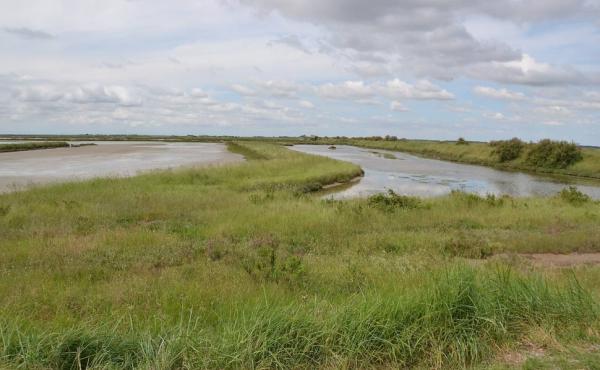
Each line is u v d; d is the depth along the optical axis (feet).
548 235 38.63
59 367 12.21
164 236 35.99
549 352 13.66
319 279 24.34
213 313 17.62
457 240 35.65
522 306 15.96
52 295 20.72
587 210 52.54
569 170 136.46
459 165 167.32
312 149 285.84
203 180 79.25
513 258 30.73
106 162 136.77
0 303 19.20
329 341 13.52
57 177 91.09
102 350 12.64
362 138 502.38
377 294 16.98
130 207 50.26
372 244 35.45
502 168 155.94
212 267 26.84
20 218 42.52
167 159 153.28
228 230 39.50
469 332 14.33
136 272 26.20
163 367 12.02
